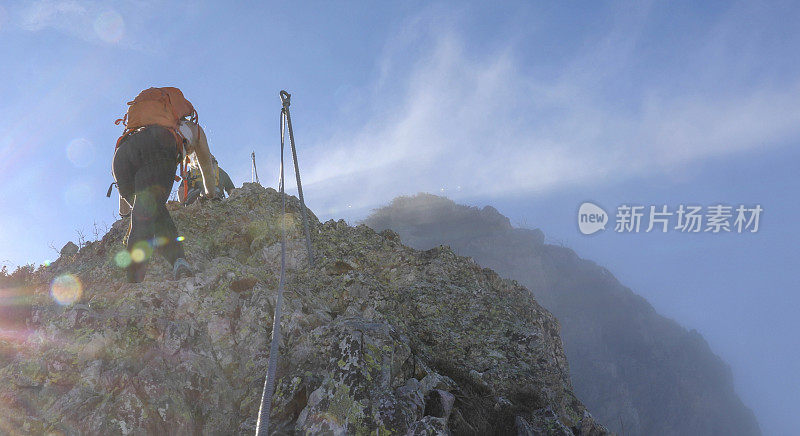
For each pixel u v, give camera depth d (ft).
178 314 15.51
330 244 23.13
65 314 14.48
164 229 16.03
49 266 20.40
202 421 13.66
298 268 21.48
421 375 15.62
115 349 14.05
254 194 25.08
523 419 16.01
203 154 17.70
